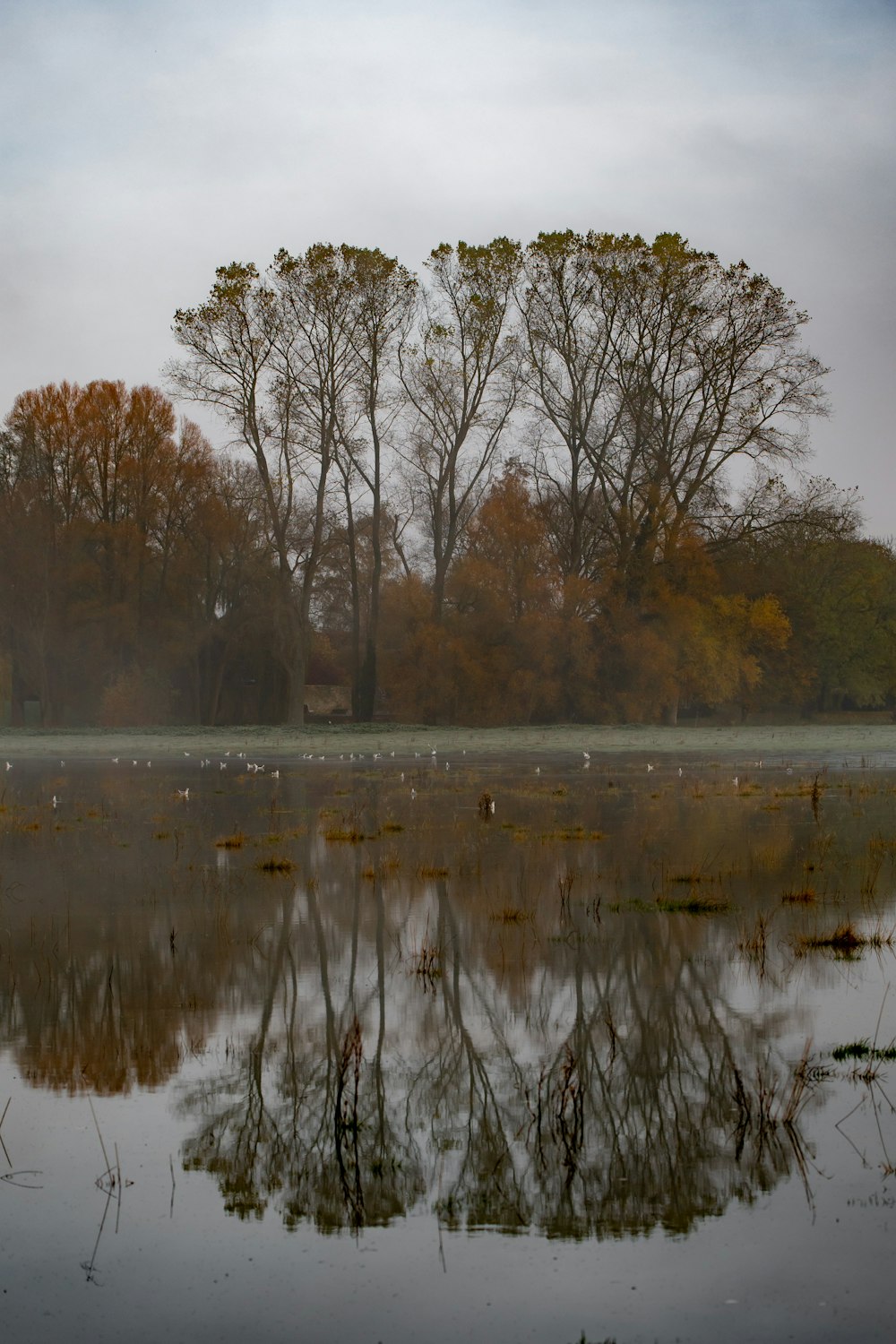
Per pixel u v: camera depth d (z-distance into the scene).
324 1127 7.22
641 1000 9.75
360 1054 7.63
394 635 64.31
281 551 59.81
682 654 60.97
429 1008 9.60
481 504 62.88
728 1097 7.61
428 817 23.05
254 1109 7.52
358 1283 5.43
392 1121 7.29
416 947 11.66
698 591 60.25
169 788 30.55
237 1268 5.56
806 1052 8.42
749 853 17.67
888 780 32.47
